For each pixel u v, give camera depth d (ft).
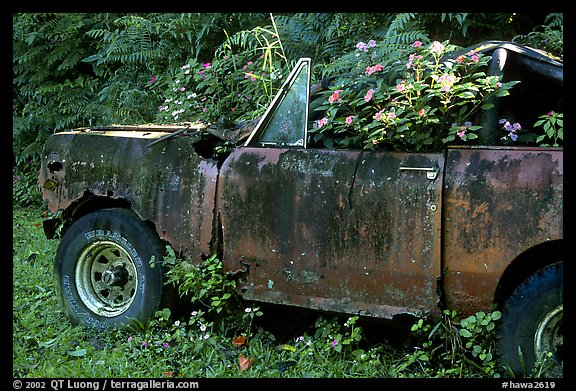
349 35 25.79
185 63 30.14
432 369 12.24
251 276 13.32
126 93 28.94
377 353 13.03
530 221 10.99
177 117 21.89
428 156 11.91
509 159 11.33
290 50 26.43
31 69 33.76
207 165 13.89
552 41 16.98
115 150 14.93
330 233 12.47
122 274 14.88
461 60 12.62
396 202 11.91
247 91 21.38
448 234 11.53
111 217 14.84
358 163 12.45
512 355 11.44
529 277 11.46
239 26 29.89
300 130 13.51
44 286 17.52
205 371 12.60
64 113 32.83
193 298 13.84
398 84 12.96
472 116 12.88
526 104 12.82
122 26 33.65
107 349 13.71
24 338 13.76
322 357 12.57
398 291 11.92
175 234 14.07
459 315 11.69
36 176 31.50
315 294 12.67
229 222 13.50
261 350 13.15
